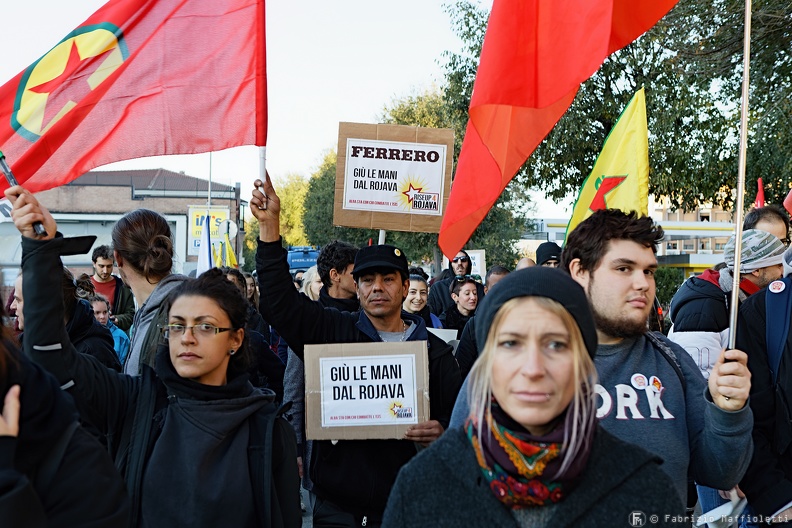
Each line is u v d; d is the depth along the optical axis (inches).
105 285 369.7
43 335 113.7
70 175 174.1
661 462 83.4
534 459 77.8
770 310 138.6
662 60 648.4
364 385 162.2
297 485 126.7
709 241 1663.4
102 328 172.2
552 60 152.0
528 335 79.8
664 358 119.0
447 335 264.7
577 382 79.8
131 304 372.2
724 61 540.1
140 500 116.7
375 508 161.8
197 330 123.2
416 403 161.6
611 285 116.0
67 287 162.7
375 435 160.6
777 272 170.4
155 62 176.7
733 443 107.3
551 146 689.0
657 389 115.0
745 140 123.0
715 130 635.5
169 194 1905.8
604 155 203.2
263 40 176.4
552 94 151.7
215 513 116.3
